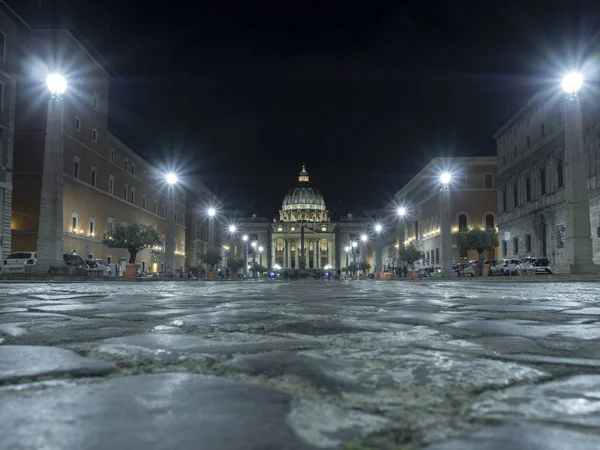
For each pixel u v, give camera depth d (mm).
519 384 2047
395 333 3754
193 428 1474
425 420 1574
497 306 7000
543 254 52844
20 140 43719
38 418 1555
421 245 90125
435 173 75938
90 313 5652
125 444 1351
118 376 2180
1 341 3332
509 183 62844
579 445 1365
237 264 89438
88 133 50812
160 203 75625
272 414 1607
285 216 175625
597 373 2314
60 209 27328
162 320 4797
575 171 27547
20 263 31719
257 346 2998
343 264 159625
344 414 1623
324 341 3268
